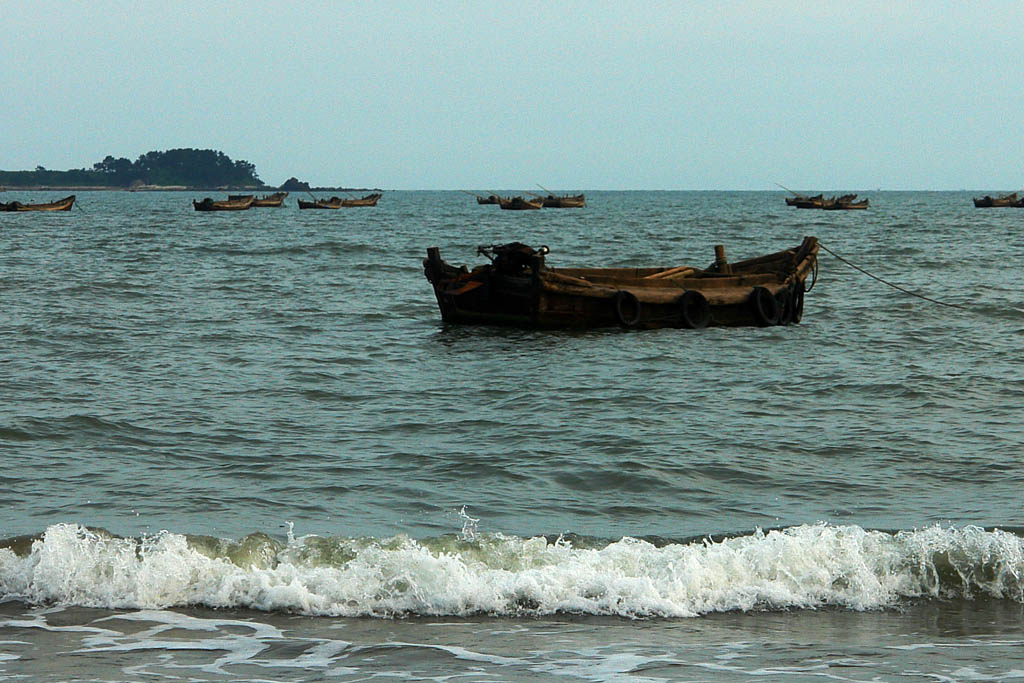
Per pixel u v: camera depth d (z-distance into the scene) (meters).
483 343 101.50
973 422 68.00
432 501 50.53
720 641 34.44
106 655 32.66
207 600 37.41
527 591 37.84
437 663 32.25
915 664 32.41
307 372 85.12
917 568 40.03
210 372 84.25
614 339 103.62
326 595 37.53
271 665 32.03
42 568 38.44
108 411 68.56
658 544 43.56
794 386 79.94
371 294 141.00
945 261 189.25
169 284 147.62
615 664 32.22
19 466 55.22
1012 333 107.81
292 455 58.75
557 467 56.50
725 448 60.81
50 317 112.19
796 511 49.28
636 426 66.44
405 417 69.06
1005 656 33.22
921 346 100.12
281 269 174.50
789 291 116.81
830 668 31.98
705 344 101.00
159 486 52.12
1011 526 46.31
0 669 31.42
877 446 61.53
